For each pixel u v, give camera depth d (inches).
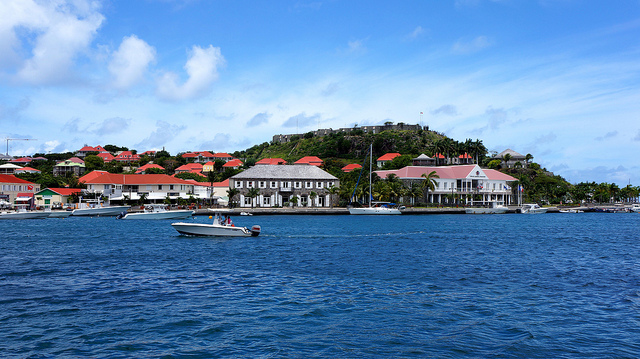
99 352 663.8
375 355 662.5
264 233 2370.8
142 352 665.6
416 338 728.3
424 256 1551.4
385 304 919.7
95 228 2659.9
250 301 938.7
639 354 668.1
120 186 4638.3
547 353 671.1
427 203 5191.9
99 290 1029.2
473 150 6998.0
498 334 747.4
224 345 694.5
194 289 1045.2
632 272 1278.3
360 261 1441.9
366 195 4928.6
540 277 1196.5
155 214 3474.4
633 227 3061.0
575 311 876.0
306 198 4901.6
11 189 4463.6
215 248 1743.4
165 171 7450.8
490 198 5698.8
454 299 961.5
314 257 1523.1
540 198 6363.2
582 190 6973.4
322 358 649.6
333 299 957.8
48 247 1753.2
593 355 665.0
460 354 666.2
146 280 1139.9
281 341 712.4
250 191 4687.5
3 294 986.1
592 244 1968.5
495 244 1927.9
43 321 800.9
